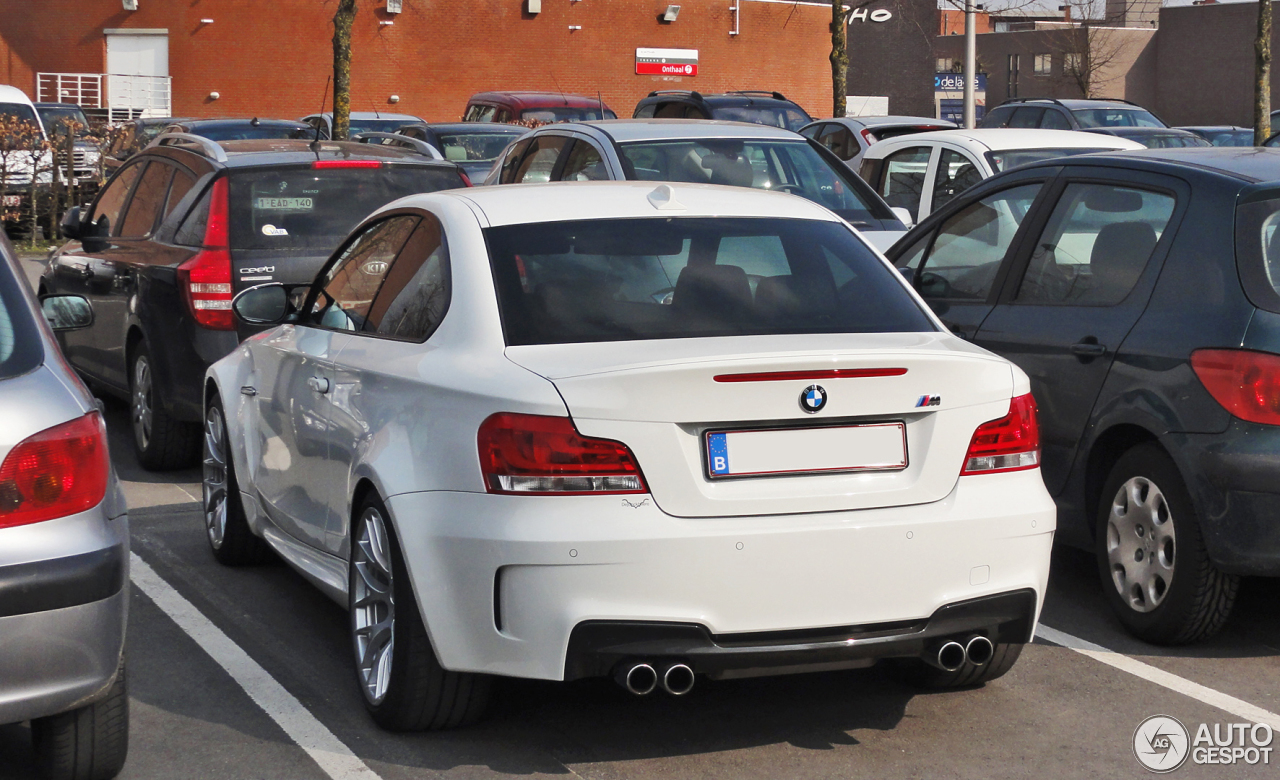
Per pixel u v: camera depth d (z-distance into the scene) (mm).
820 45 46781
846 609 3691
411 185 8031
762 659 3650
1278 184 4934
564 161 10305
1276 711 4430
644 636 3576
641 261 4348
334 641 5109
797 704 4473
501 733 4211
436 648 3799
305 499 4949
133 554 6293
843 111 25109
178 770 3941
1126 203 5438
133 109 38250
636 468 3598
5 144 18609
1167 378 4887
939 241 6508
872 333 4184
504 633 3648
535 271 4230
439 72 42281
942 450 3814
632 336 4023
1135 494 5082
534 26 43094
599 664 3588
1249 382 4625
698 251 4434
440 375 3949
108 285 8391
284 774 3916
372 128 22031
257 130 18234
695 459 3641
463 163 17109
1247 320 4691
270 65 40125
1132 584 5117
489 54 42719
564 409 3594
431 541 3771
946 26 77625
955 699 4531
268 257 7500
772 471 3686
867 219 9484
